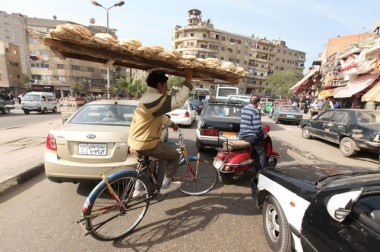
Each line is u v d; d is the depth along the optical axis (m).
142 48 2.33
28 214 3.10
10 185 3.88
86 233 2.45
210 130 5.96
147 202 2.94
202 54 65.69
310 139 10.11
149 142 2.63
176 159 3.00
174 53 2.49
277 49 79.56
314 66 31.30
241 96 14.30
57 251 2.39
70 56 2.66
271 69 78.50
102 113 4.19
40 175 4.59
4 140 7.36
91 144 3.27
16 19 52.72
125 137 3.34
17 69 52.50
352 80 15.22
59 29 1.98
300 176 2.60
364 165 6.27
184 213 3.26
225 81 3.24
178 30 67.75
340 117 7.89
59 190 3.86
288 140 9.64
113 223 2.86
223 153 4.39
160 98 2.44
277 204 2.46
